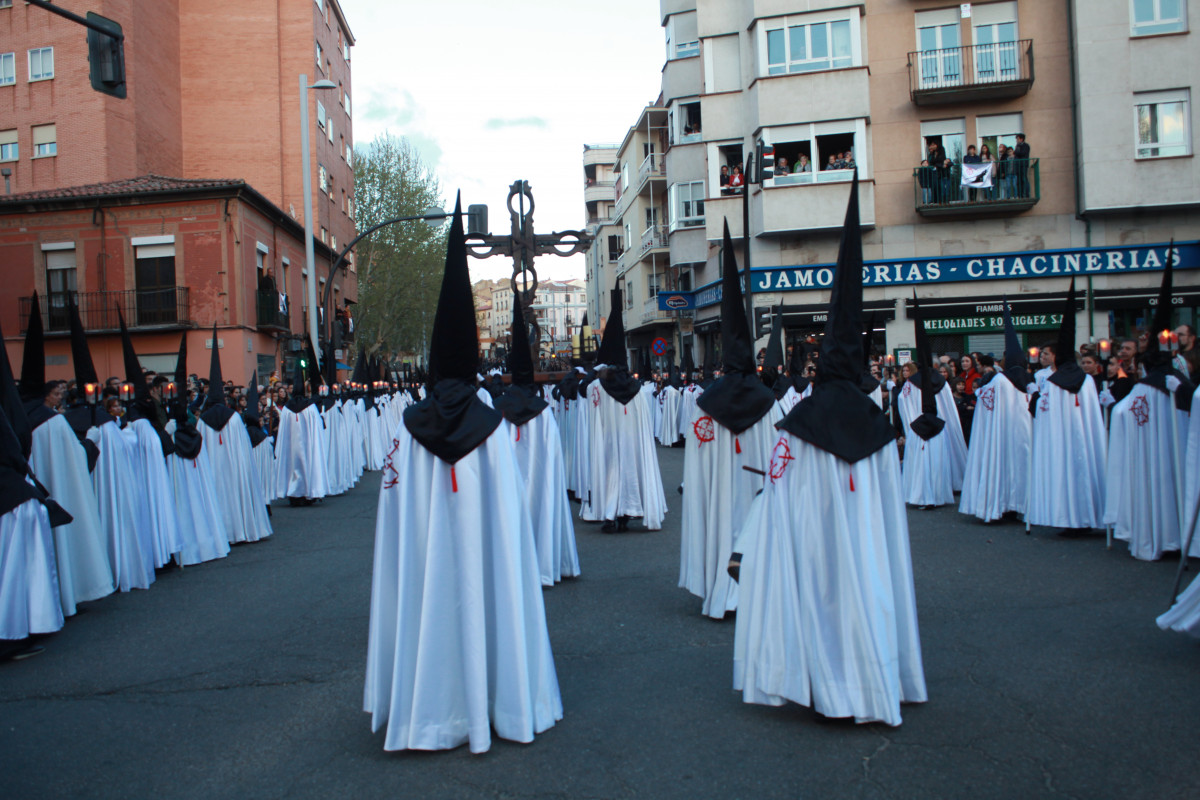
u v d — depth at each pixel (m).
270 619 7.05
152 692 5.37
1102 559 8.13
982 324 25.69
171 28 35.16
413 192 48.28
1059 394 9.25
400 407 22.22
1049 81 25.36
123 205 27.64
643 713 4.69
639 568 8.38
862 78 26.03
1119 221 25.14
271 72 36.19
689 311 33.75
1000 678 5.04
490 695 4.42
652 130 43.81
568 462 13.20
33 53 30.27
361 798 3.82
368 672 4.43
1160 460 7.91
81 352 8.41
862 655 4.29
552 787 3.86
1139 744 4.11
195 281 27.70
